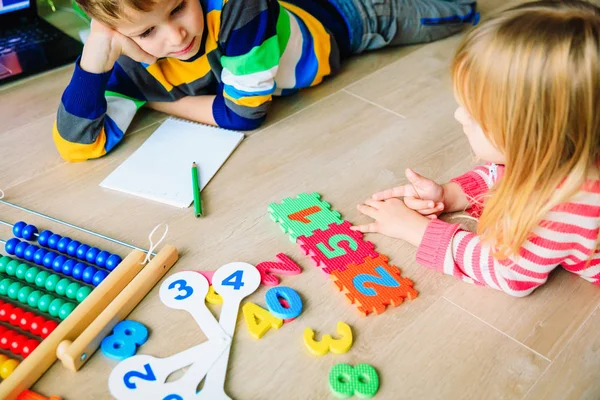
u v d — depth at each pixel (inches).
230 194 46.9
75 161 50.8
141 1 40.4
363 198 46.4
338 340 35.0
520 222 33.3
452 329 36.3
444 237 39.4
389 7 65.7
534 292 38.8
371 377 33.1
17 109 58.3
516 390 33.0
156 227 42.6
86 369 34.0
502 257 35.4
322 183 48.1
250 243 42.3
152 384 32.7
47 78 63.6
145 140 53.0
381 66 65.8
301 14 58.7
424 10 67.9
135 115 56.6
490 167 45.2
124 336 35.3
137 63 51.8
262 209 45.4
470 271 38.2
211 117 53.9
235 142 52.6
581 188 32.6
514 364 34.3
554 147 31.6
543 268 35.5
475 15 73.8
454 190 44.7
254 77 50.3
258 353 34.8
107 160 50.9
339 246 41.5
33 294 37.8
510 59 31.1
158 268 38.7
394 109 57.9
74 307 37.1
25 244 41.1
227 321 36.3
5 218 44.8
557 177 32.2
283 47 54.6
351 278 39.0
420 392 32.8
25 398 32.1
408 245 42.1
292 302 37.3
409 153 51.6
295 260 40.9
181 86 54.5
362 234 42.9
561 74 30.0
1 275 40.4
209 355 34.3
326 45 59.6
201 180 48.2
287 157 51.2
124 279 38.0
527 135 31.9
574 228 33.6
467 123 36.1
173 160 50.4
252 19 48.8
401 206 43.1
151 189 47.1
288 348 35.1
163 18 43.3
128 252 41.6
